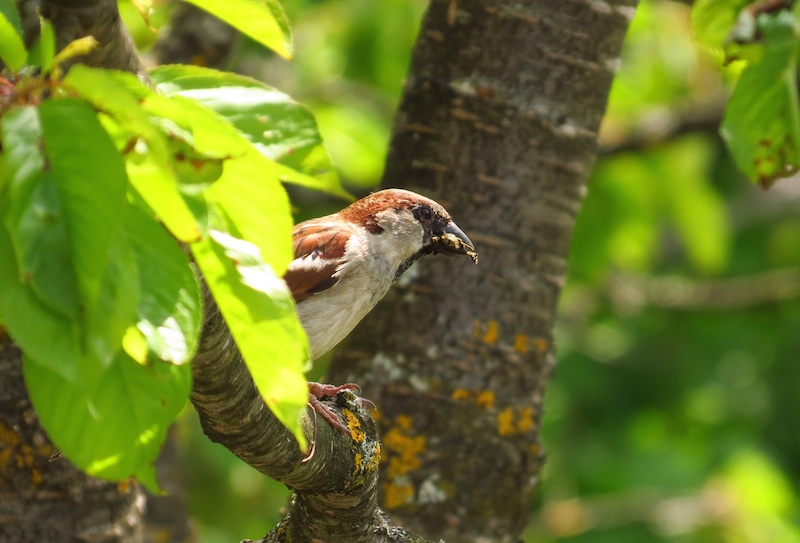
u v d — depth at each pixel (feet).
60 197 9.79
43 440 23.34
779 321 59.41
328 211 45.01
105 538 24.16
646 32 47.57
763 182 20.95
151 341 10.82
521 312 26.68
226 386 15.25
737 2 21.77
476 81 26.48
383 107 47.62
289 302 11.75
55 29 13.20
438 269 26.73
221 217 12.21
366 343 27.14
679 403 58.44
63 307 9.64
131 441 11.10
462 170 26.66
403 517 25.77
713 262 48.73
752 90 20.38
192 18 35.19
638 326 60.23
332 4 47.50
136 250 11.01
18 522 23.38
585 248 47.14
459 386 26.27
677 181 47.11
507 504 26.40
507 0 26.35
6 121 9.86
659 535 48.16
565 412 56.34
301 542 20.62
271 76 48.57
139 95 10.44
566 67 26.50
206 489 50.21
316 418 18.33
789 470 56.65
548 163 26.61
